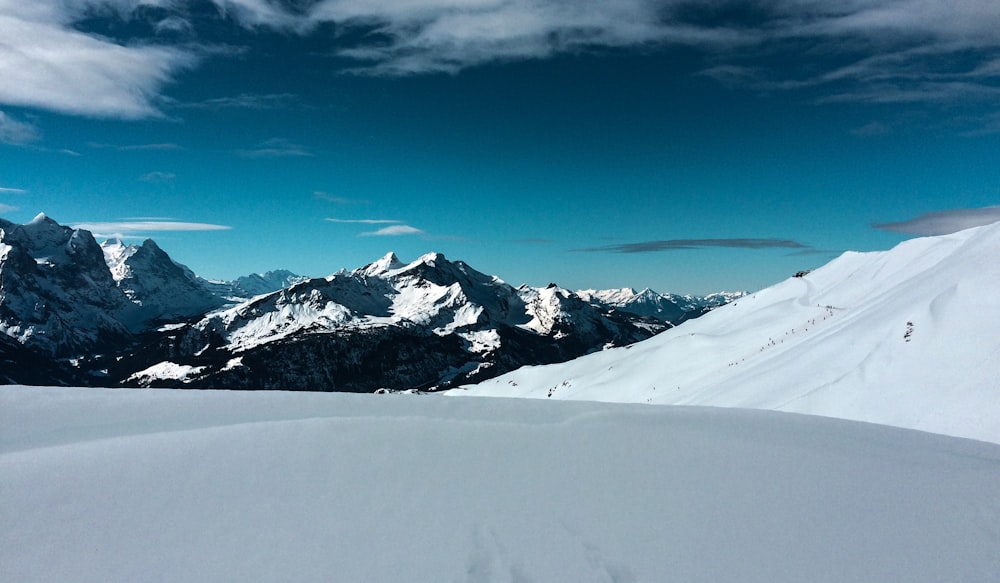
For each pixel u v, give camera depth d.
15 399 12.83
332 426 11.48
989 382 22.47
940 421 21.78
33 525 7.64
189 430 11.09
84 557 6.99
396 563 6.88
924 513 8.76
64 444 10.51
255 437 10.78
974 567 7.22
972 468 10.98
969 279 32.31
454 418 13.17
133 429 11.63
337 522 7.88
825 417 15.37
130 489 8.67
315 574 6.62
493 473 9.73
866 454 11.69
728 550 7.48
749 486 9.61
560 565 6.95
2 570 6.69
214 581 6.49
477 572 6.74
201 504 8.33
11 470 9.09
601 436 11.93
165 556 7.02
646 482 9.62
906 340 30.98
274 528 7.69
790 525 8.23
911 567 7.20
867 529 8.20
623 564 7.04
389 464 9.88
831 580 6.87
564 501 8.80
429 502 8.56
